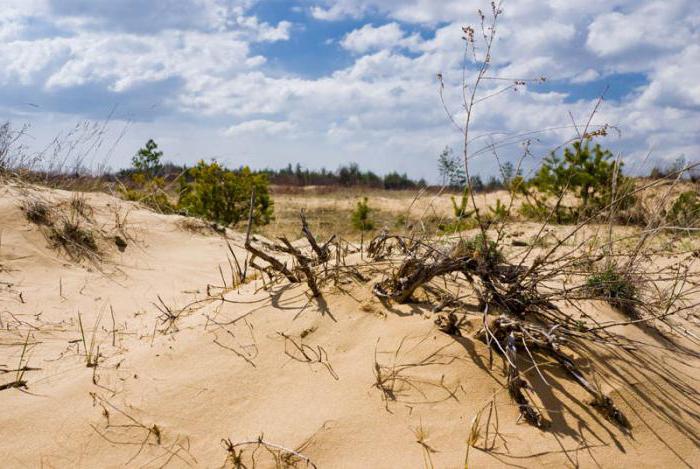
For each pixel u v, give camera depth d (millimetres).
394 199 24484
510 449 2119
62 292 3910
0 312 3441
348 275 3227
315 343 2691
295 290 3145
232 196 9656
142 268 4676
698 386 2682
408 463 2033
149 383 2484
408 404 2301
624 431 2289
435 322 2744
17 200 4926
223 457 2082
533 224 7871
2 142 5660
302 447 2100
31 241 4527
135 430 2217
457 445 2125
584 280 3719
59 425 2246
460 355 2539
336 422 2205
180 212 6980
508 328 2586
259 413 2299
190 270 4770
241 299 3150
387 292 3020
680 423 2383
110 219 5355
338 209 20953
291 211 19438
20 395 2457
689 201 5949
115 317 3564
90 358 2771
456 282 3283
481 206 10625
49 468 2045
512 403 2344
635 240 5027
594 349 2750
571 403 2381
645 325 3250
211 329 2854
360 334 2734
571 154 8766
